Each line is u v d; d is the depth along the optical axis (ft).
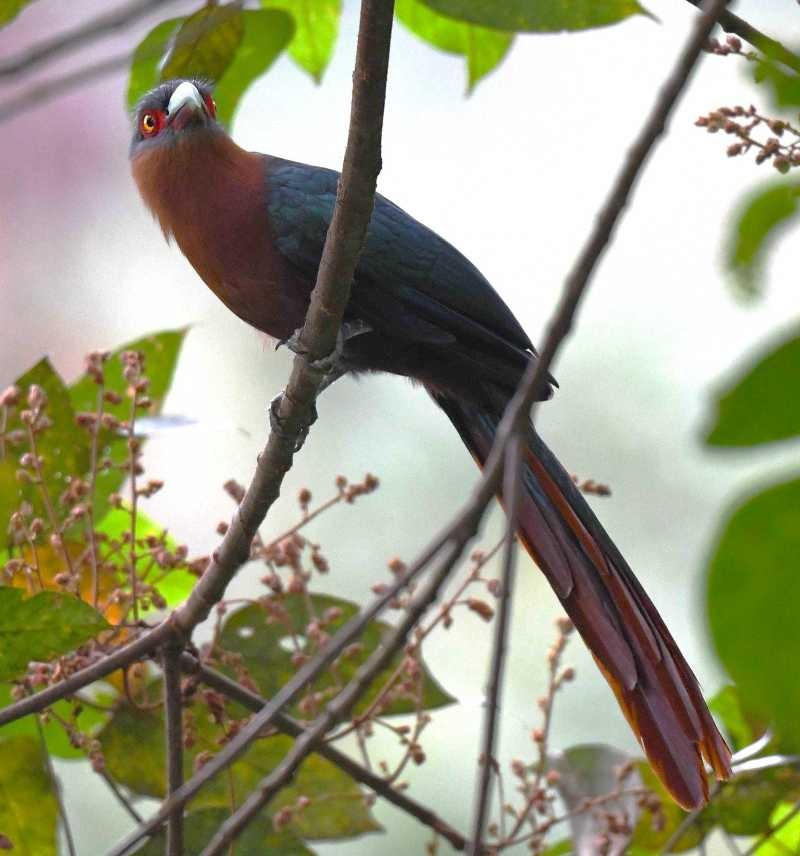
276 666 25.22
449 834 23.25
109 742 24.52
